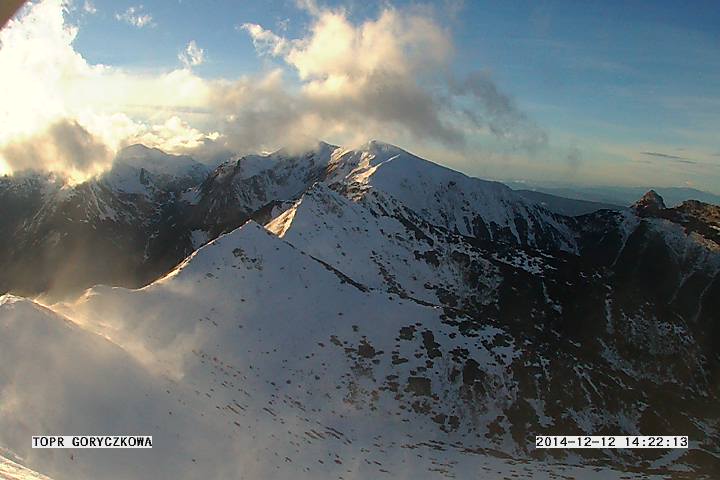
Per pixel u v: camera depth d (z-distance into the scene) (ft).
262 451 116.88
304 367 197.57
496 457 170.50
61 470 74.64
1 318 104.06
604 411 197.77
